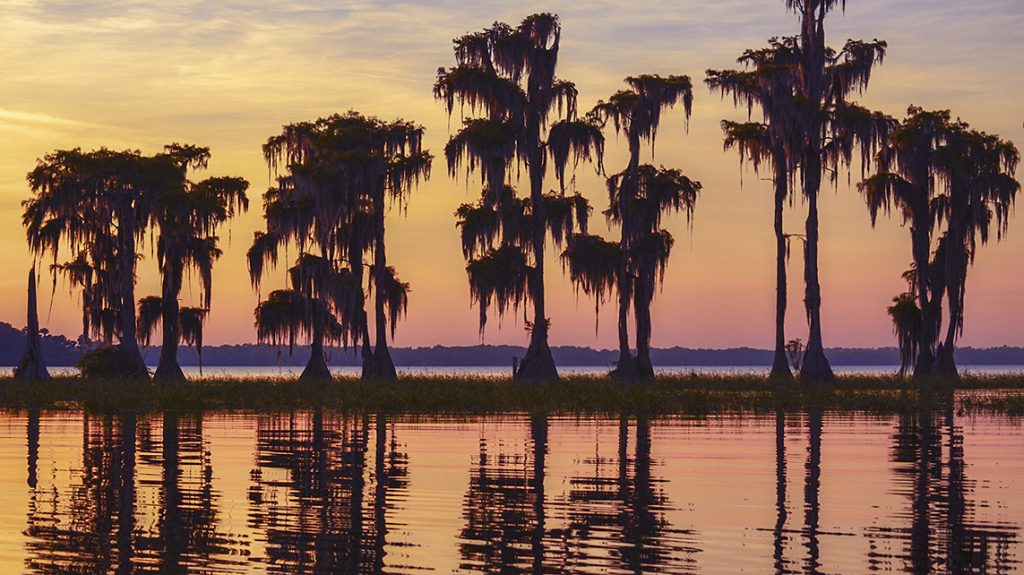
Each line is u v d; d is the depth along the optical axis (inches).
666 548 768.3
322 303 3595.0
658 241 3631.9
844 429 1674.5
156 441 1472.7
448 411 2084.2
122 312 3718.0
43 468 1171.3
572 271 3690.9
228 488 1031.0
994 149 3676.2
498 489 1026.7
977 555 748.6
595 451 1347.2
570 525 849.5
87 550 760.3
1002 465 1207.6
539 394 2434.8
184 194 3703.3
